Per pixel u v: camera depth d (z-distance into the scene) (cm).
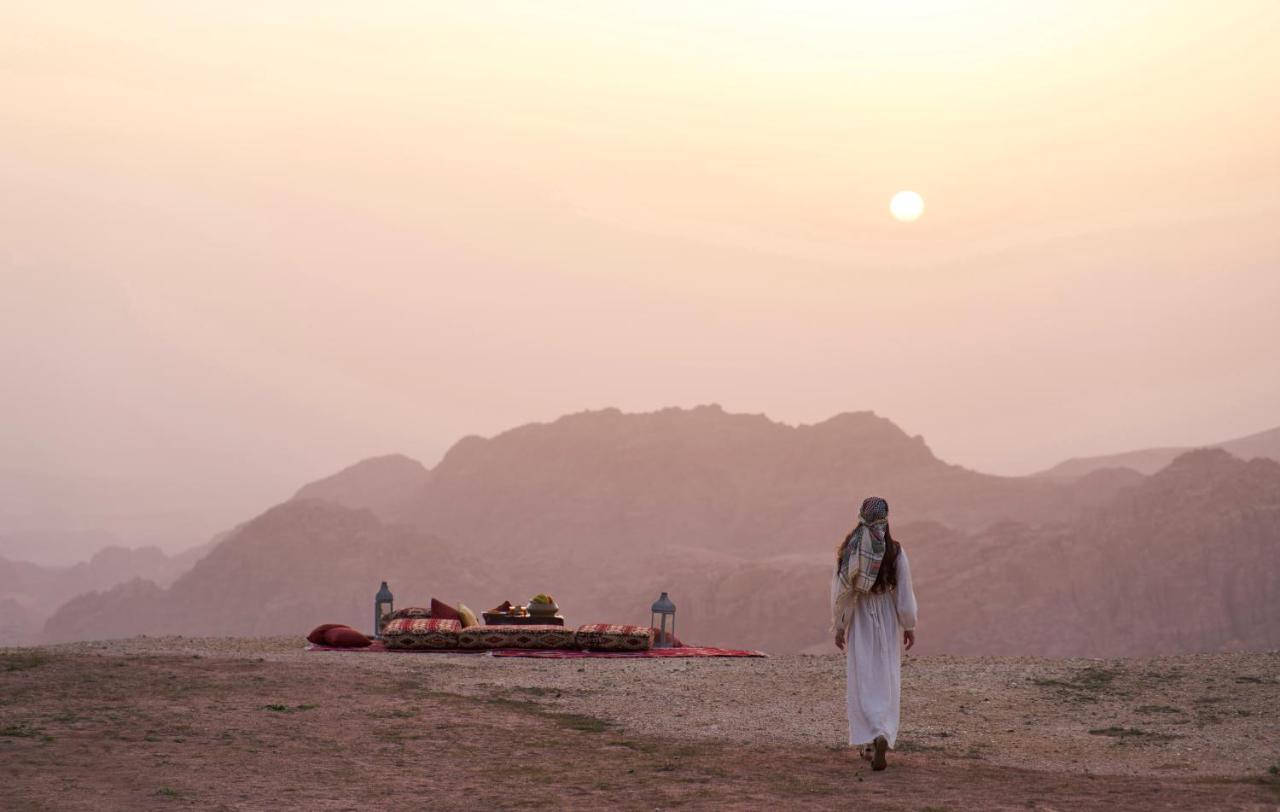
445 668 1775
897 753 1149
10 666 1546
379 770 1000
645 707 1444
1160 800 894
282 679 1534
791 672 1755
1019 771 1054
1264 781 994
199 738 1112
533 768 1030
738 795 916
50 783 904
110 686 1420
